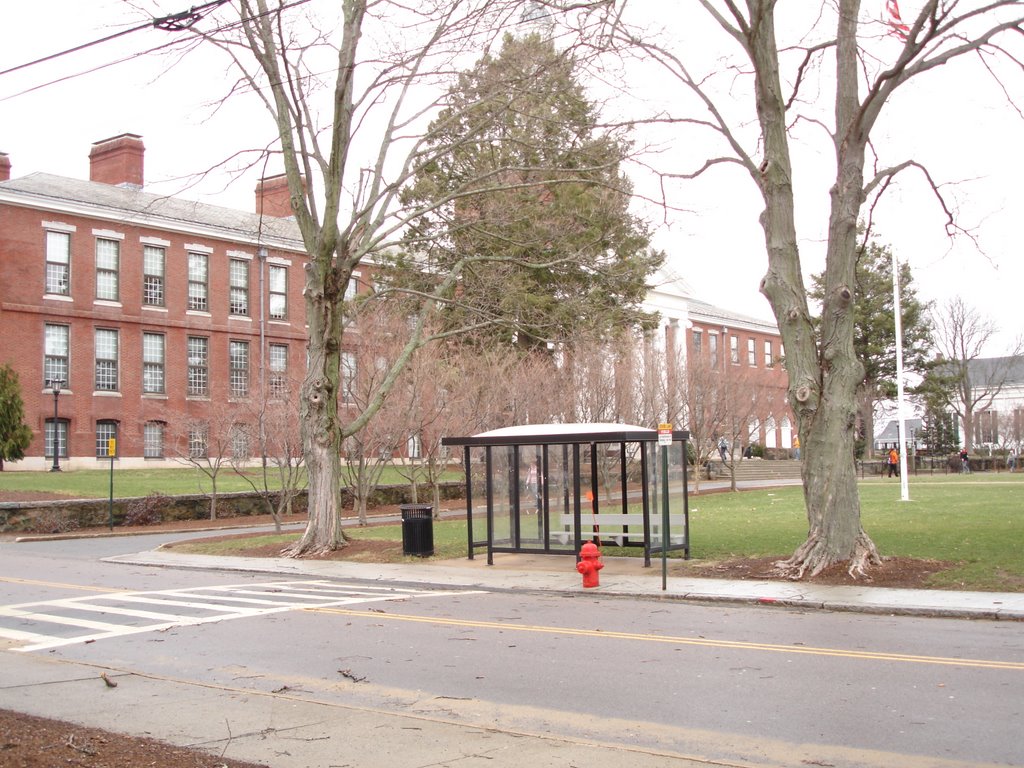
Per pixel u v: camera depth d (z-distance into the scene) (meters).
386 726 7.64
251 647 11.51
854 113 16.42
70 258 47.22
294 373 41.75
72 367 47.06
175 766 6.41
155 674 10.07
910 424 111.81
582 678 9.48
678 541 19.56
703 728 7.58
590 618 13.60
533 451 21.31
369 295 31.48
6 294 44.66
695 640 11.51
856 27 16.42
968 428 82.12
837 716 7.84
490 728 7.60
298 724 7.72
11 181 46.84
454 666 10.20
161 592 17.28
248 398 38.69
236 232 54.00
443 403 33.59
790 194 16.84
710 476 55.59
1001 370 110.88
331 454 23.98
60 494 35.56
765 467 62.06
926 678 9.16
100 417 48.00
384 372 32.69
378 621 13.50
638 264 38.09
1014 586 14.63
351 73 22.41
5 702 8.58
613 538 21.27
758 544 20.53
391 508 40.84
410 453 51.72
